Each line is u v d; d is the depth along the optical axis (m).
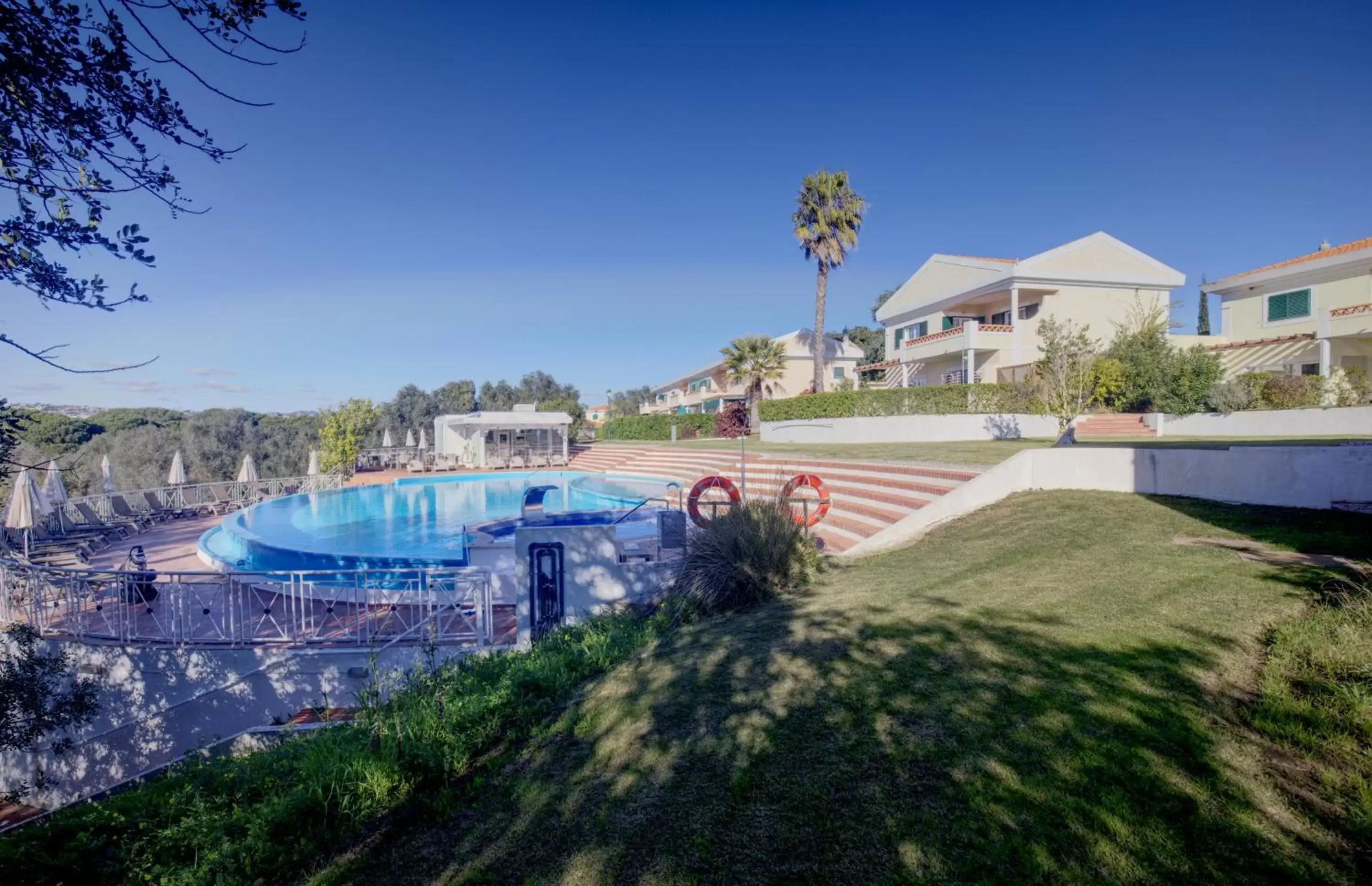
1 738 6.16
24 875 3.85
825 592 7.57
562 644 7.21
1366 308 20.73
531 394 65.62
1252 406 20.27
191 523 19.70
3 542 11.77
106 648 8.29
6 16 2.89
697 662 5.83
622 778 4.12
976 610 6.07
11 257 3.30
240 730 8.02
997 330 27.59
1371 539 6.68
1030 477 11.27
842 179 31.62
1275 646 4.50
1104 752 3.56
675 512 9.29
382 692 6.80
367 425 33.53
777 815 3.49
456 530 18.78
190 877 3.66
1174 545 7.38
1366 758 3.30
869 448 20.23
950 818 3.24
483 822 3.91
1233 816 3.01
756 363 40.56
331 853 3.83
